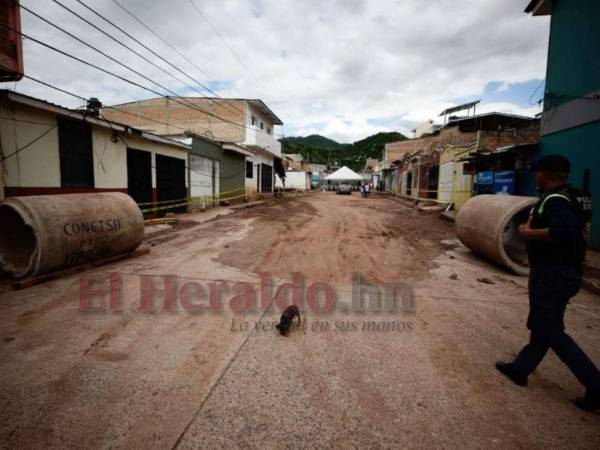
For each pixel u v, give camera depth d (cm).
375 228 1179
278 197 2875
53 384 267
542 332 256
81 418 229
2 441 208
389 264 682
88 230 567
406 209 1911
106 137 998
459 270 642
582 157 797
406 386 271
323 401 250
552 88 920
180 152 1434
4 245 558
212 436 214
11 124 725
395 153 4172
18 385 265
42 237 500
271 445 207
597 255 697
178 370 289
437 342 348
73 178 891
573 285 246
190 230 1048
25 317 395
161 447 204
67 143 867
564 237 236
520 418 237
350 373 288
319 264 670
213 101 2425
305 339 350
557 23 903
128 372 285
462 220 744
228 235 973
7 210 570
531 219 264
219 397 253
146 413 235
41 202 526
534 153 1006
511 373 283
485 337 362
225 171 1925
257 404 245
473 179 1473
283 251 779
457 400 255
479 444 212
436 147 2027
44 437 212
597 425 233
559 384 280
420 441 213
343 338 354
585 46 787
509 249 757
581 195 256
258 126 2775
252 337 352
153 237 917
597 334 378
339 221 1350
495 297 492
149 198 1230
